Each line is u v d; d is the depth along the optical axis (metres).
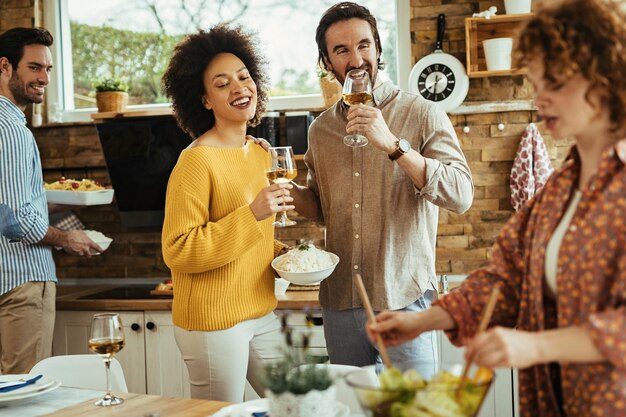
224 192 2.23
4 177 2.87
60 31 4.10
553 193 1.27
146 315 3.38
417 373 1.18
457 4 3.59
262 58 2.55
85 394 1.82
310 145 2.45
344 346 2.33
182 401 1.71
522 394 1.33
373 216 2.25
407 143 2.10
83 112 4.09
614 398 1.10
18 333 3.00
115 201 3.96
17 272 2.99
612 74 1.09
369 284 2.25
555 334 1.05
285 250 2.47
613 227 1.10
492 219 3.57
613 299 1.10
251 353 2.33
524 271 1.32
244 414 1.51
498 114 3.55
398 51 3.73
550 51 1.10
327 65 2.40
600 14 1.09
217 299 2.19
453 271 3.60
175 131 3.64
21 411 1.69
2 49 3.07
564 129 1.15
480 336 1.07
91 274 4.01
